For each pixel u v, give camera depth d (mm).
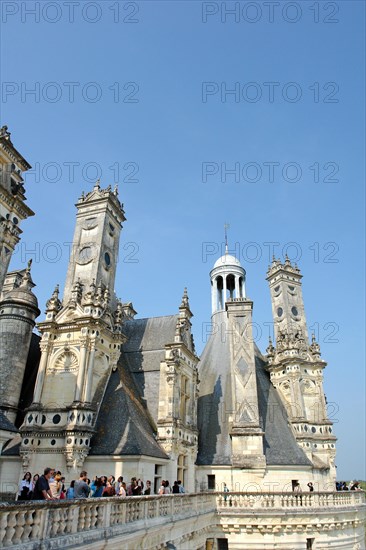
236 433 40938
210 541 31375
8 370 32469
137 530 15797
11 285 42500
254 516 32094
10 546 9297
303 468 40531
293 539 32156
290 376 47562
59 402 31219
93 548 12664
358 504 37438
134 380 39125
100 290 36125
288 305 52906
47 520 10766
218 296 59844
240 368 44438
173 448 34062
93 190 43094
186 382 41406
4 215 21641
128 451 28266
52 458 28797
